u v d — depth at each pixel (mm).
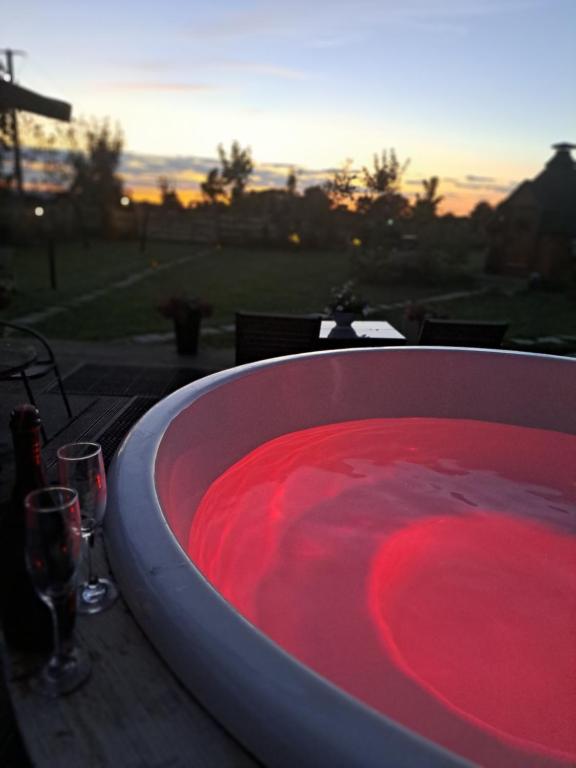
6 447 2652
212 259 16375
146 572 1079
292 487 2676
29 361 2604
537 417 3367
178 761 752
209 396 2479
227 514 2373
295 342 4012
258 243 20156
